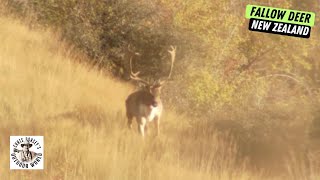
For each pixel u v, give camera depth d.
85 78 65.75
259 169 41.59
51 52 72.00
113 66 82.38
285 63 91.38
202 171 35.38
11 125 39.97
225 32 80.69
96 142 37.31
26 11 85.38
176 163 37.00
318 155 40.06
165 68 76.81
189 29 77.38
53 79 56.06
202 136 46.88
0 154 34.03
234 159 40.50
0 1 84.50
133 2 83.69
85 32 81.19
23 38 73.81
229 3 88.19
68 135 38.50
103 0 83.56
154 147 40.19
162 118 55.00
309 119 46.09
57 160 33.28
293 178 37.66
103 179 31.45
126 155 35.28
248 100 71.19
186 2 79.19
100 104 54.44
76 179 30.81
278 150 44.31
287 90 90.38
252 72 87.31
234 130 48.78
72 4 83.44
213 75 72.00
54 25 84.31
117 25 82.38
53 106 48.25
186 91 68.44
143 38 80.50
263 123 48.88
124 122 47.78
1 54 60.75
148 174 33.12
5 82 51.44
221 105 65.00
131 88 75.06
